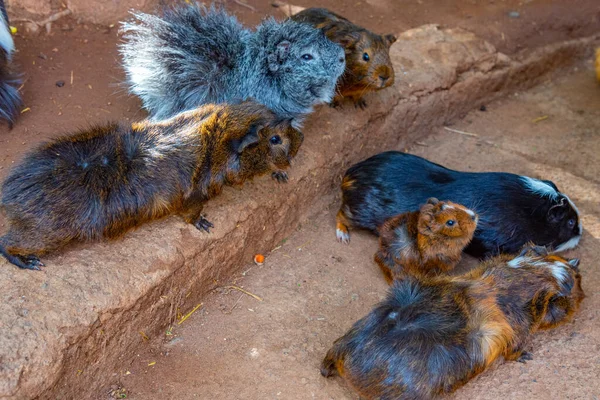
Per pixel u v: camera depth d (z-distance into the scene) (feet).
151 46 4.77
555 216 4.76
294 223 4.92
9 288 4.18
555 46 6.14
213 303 4.58
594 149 5.52
